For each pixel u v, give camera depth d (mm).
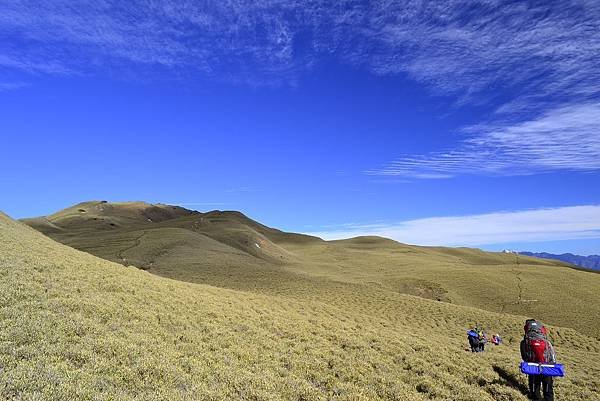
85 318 14758
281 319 23484
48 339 12211
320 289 52406
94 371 10859
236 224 163625
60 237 119625
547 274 92688
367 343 21078
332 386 14391
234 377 13016
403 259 133125
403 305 47469
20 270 19234
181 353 14094
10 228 33594
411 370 17672
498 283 84562
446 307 49438
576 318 67062
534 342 15094
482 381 17266
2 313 13477
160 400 10188
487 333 41156
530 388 15641
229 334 17844
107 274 24078
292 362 15938
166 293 22984
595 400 17391
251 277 60625
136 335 14523
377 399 13812
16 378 9391
